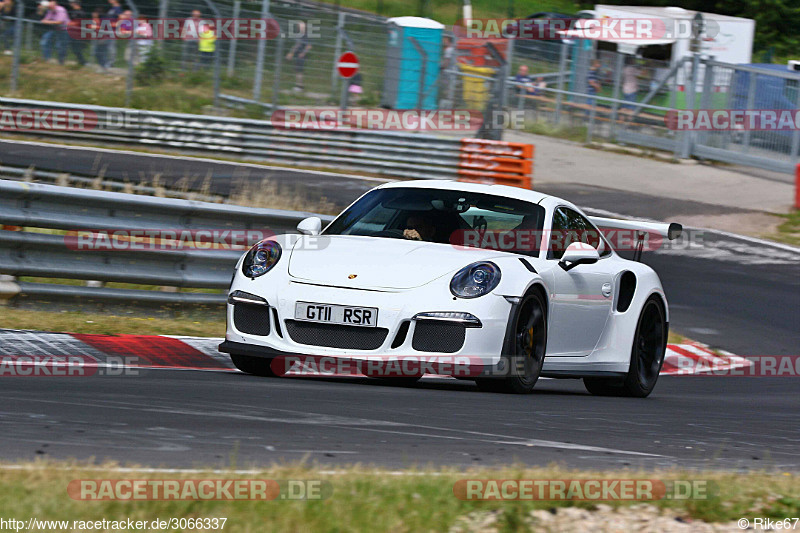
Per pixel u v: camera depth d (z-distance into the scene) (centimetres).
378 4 12138
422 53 7925
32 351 2223
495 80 7281
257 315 2122
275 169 6688
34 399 1662
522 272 2169
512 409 1984
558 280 2309
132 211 2883
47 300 2733
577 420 1938
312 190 5944
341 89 7875
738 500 1220
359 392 2048
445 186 2502
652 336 2748
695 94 8219
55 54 7650
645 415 2166
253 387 2009
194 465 1259
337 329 2048
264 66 7738
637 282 2652
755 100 7806
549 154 8169
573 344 2414
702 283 4781
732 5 13112
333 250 2205
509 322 2091
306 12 7906
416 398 2014
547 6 13088
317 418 1675
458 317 2031
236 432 1504
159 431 1469
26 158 5728
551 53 9000
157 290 3067
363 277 2088
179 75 7638
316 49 7838
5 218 2650
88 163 5859
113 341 2478
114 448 1334
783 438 1998
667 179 7494
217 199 4497
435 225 2358
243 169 6506
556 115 9031
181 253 2928
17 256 2689
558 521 1094
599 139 8756
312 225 2375
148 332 2661
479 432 1673
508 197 2469
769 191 7225
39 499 1014
